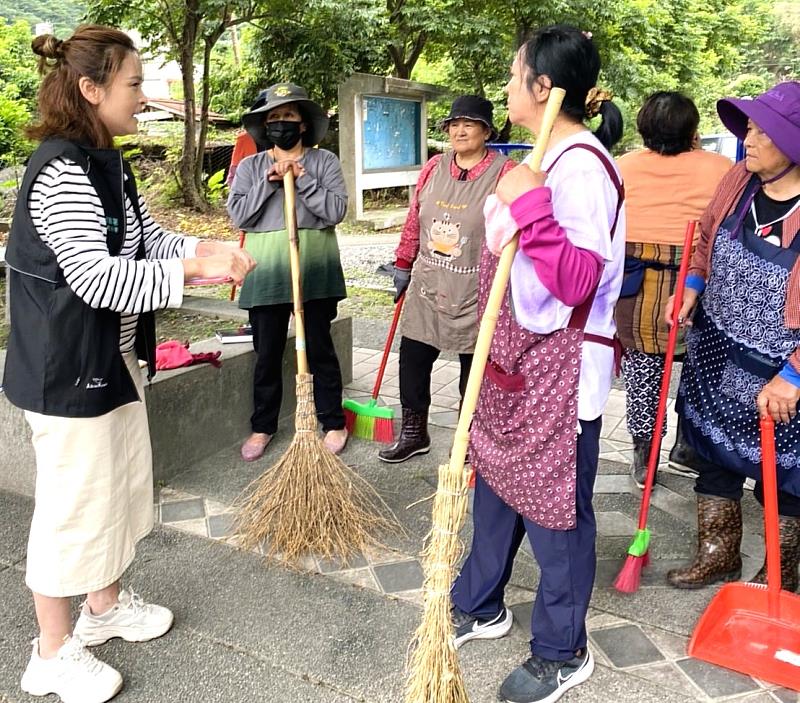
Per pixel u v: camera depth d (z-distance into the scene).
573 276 1.64
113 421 2.00
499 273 1.68
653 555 2.76
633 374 3.22
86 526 1.98
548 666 2.05
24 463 3.10
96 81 1.82
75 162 1.79
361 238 10.50
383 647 2.26
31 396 1.87
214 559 2.73
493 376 1.94
